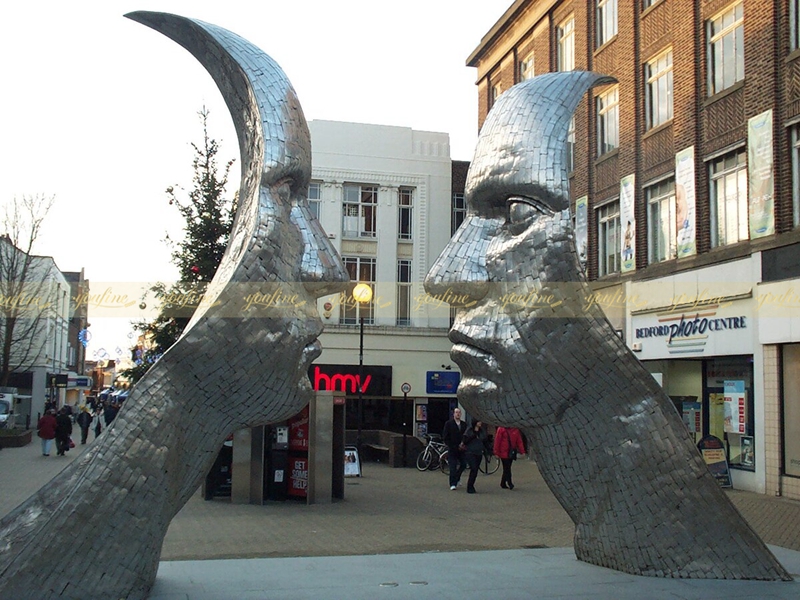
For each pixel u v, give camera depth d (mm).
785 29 15508
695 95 18172
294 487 14484
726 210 17391
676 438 7359
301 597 6438
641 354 19844
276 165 6371
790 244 15055
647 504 7293
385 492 15953
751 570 7254
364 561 7938
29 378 42625
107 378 80812
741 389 16609
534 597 6492
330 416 14164
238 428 6574
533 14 26016
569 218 6992
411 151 29688
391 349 29562
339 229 28625
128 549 5996
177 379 6273
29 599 5648
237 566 7648
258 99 6445
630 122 20828
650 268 19719
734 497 14914
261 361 6320
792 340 14812
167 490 6184
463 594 6582
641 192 20453
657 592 6699
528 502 14438
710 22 18156
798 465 14906
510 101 7301
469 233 7262
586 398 7211
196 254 17672
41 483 16562
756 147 16016
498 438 16828
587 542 7707
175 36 6871
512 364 6988
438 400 30250
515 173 6977
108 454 6016
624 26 21297
